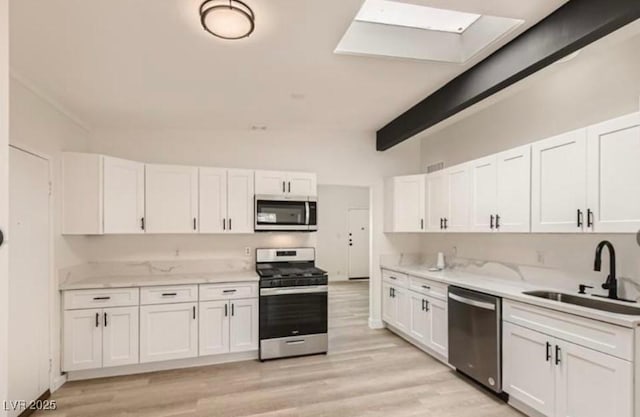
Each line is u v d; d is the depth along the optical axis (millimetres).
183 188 3811
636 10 1666
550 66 2408
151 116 3643
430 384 3148
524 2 1921
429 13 2393
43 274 2916
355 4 1857
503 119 3686
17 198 2582
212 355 3621
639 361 1900
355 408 2754
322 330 3891
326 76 2799
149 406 2789
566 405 2256
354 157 4754
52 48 2232
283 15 1944
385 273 4770
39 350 2836
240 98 3223
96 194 3268
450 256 4406
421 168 5020
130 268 3924
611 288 2514
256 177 4066
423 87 3090
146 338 3389
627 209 2156
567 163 2543
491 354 2865
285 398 2914
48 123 3029
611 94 2654
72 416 2643
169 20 1955
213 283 3598
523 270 3365
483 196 3391
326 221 8992
